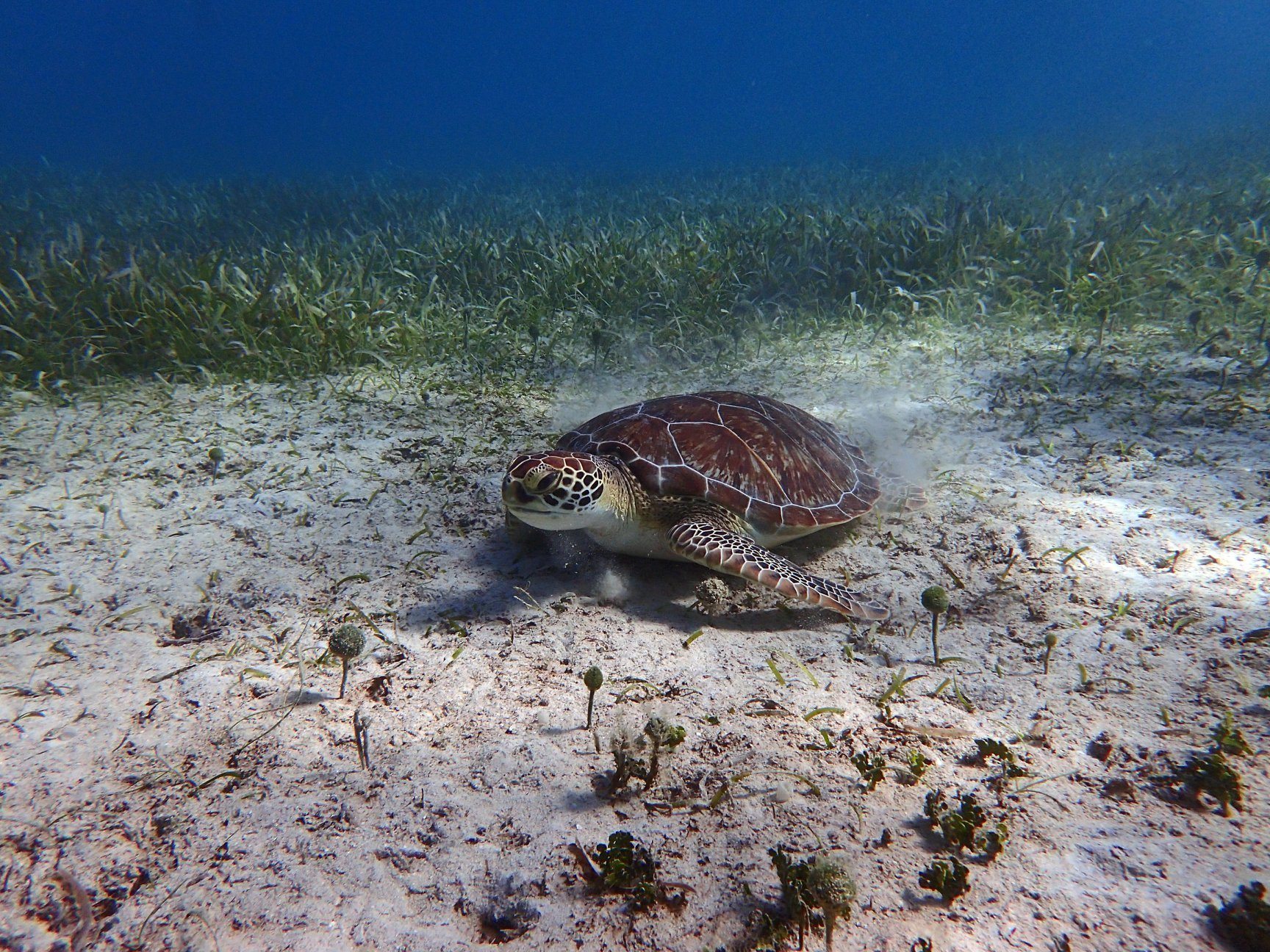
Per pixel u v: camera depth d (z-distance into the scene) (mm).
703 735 807
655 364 2010
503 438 1535
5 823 714
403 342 1940
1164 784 731
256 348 1790
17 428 1484
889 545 1162
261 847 700
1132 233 2455
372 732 816
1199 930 618
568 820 721
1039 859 674
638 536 1073
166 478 1334
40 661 902
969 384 1801
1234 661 876
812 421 1258
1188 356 1845
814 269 2404
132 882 674
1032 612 988
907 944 618
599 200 5266
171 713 834
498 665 912
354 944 634
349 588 1056
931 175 5633
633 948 626
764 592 1056
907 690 872
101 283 1828
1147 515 1184
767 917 628
